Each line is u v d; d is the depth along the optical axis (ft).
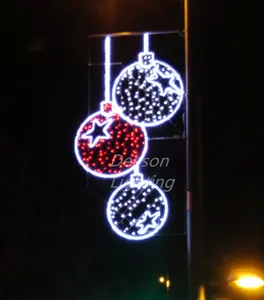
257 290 27.37
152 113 38.81
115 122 39.73
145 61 39.19
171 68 38.91
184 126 38.47
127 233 38.68
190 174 32.83
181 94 38.55
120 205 38.93
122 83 39.29
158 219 38.60
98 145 39.68
